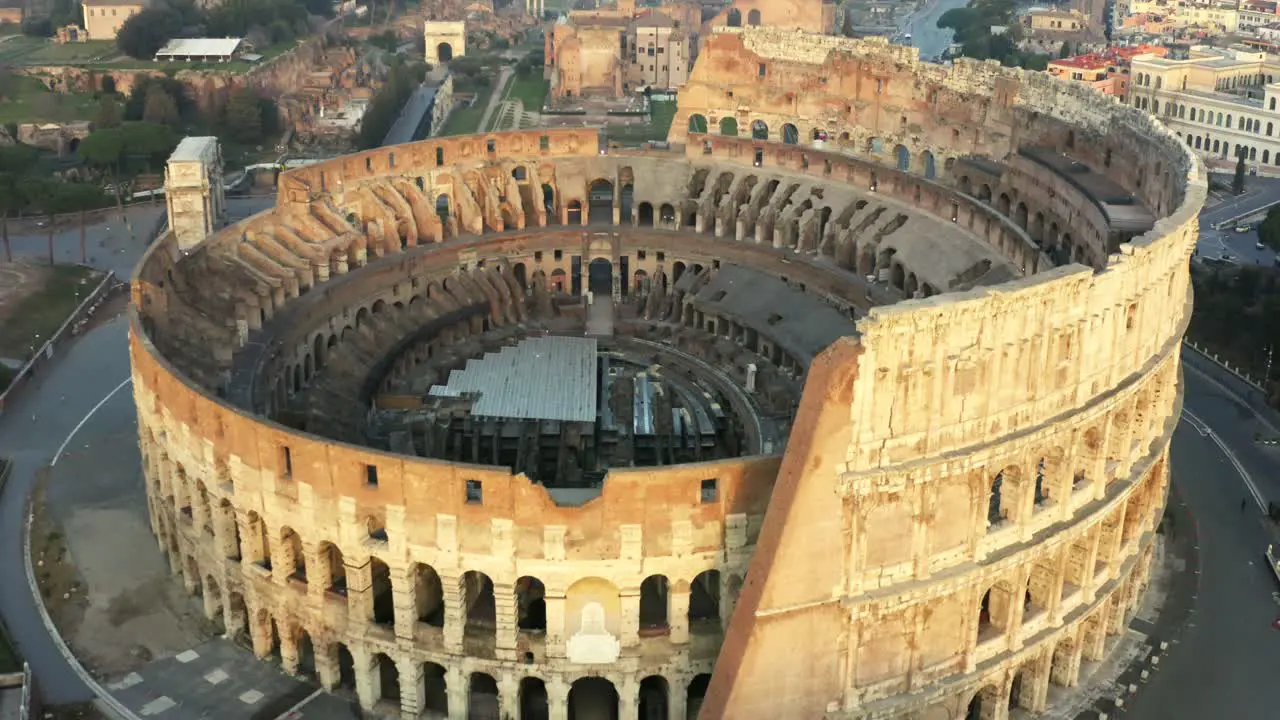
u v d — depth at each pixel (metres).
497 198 180.38
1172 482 146.50
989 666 102.00
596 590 99.25
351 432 134.88
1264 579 128.50
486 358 156.38
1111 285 99.94
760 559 92.38
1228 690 111.88
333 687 108.56
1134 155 140.88
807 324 156.88
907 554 95.81
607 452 139.50
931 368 91.62
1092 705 109.62
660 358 164.38
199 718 105.44
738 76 197.12
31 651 114.31
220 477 107.94
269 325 143.38
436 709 106.44
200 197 171.88
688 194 183.50
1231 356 181.50
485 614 105.38
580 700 108.19
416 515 97.88
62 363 176.75
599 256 183.38
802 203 174.25
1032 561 102.25
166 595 122.44
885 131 185.62
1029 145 163.12
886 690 98.69
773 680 94.25
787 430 142.88
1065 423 99.50
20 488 142.62
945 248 154.62
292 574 107.44
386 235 168.12
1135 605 122.56
